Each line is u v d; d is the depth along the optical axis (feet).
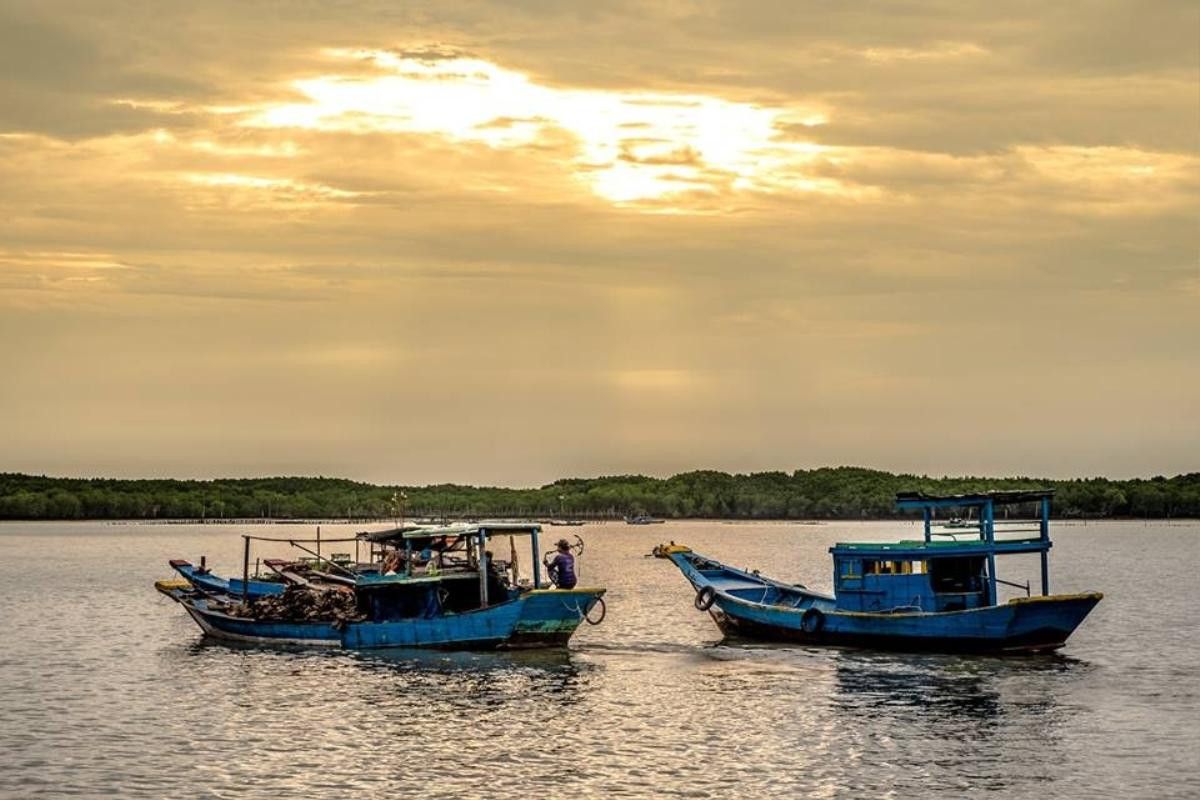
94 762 138.92
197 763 138.51
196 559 618.85
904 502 216.95
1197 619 276.82
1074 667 197.57
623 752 143.33
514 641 211.61
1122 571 488.44
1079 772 134.62
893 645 210.79
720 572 250.16
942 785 130.11
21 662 209.87
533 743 147.43
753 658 207.92
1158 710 164.04
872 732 152.46
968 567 210.59
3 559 608.19
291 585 236.02
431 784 130.41
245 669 199.52
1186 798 125.80
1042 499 208.85
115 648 227.81
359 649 217.56
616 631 252.62
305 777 133.08
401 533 215.10
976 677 187.73
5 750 144.25
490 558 222.48
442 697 174.40
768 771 135.33
